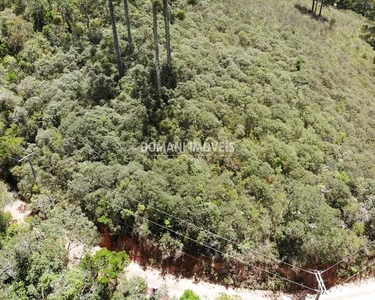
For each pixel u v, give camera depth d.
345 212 34.72
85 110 38.28
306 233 31.50
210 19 54.72
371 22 84.56
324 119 43.03
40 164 36.69
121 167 33.53
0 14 51.78
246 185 34.25
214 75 43.38
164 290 29.16
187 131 37.00
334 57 59.12
